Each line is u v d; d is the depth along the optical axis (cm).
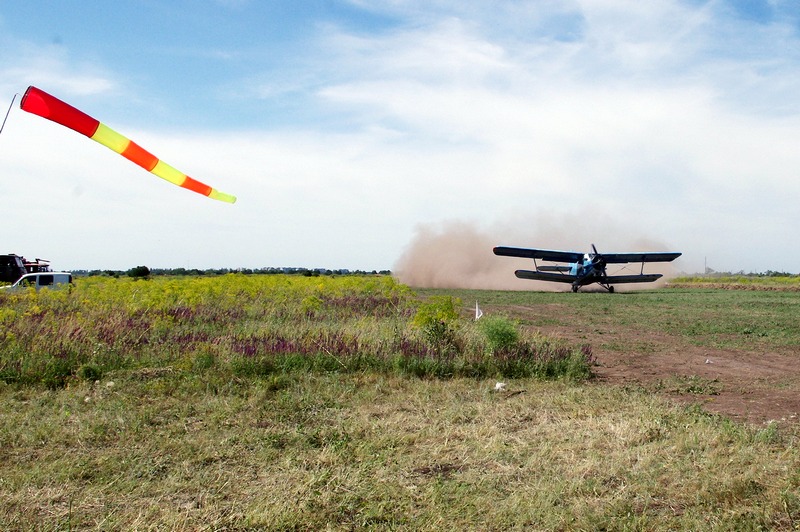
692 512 429
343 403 749
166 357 960
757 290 4528
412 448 577
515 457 545
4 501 445
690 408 745
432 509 432
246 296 1980
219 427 640
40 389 809
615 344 1406
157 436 601
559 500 450
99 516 422
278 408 720
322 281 2652
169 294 1738
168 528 399
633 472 505
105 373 875
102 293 1702
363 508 435
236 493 465
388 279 2628
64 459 532
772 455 551
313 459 540
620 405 749
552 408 738
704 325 1820
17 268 3059
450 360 969
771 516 423
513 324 1127
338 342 1015
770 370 1078
